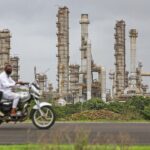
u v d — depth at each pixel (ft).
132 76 292.81
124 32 347.77
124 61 346.74
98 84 289.12
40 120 72.54
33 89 71.61
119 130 72.79
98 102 143.43
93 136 61.11
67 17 321.32
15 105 70.85
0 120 71.36
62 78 311.27
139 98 146.51
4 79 70.79
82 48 288.92
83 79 284.82
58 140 38.65
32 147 46.73
